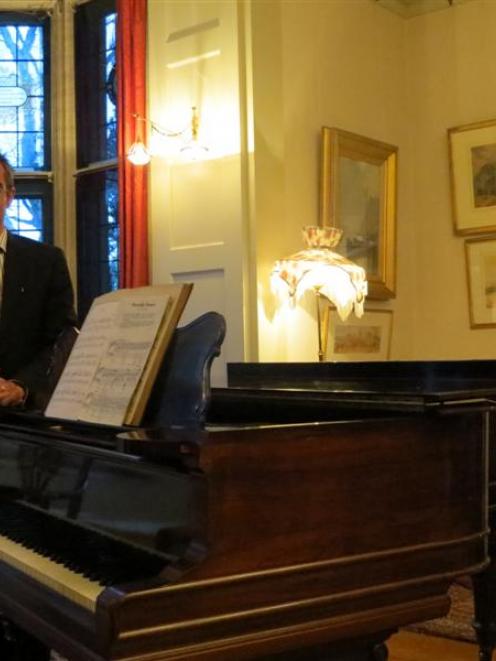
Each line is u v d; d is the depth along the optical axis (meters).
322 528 1.68
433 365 3.26
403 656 3.31
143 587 1.46
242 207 4.33
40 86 5.35
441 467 1.88
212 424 2.43
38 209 5.31
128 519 1.71
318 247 4.24
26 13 5.31
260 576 1.58
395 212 5.10
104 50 5.21
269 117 4.41
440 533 1.86
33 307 2.89
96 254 5.21
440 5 5.25
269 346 4.33
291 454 1.64
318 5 4.77
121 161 4.75
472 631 3.55
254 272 4.30
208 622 1.52
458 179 5.15
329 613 1.69
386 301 5.14
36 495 2.05
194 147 4.41
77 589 1.58
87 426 1.96
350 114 4.95
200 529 1.53
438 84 5.28
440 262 5.27
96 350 2.07
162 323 1.94
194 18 4.54
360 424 1.75
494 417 2.78
